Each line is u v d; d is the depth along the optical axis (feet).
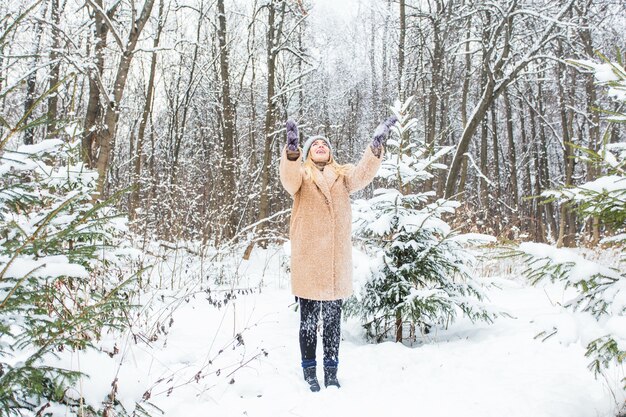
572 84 58.85
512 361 10.28
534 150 71.36
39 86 29.43
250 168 53.26
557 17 36.24
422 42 47.32
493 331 12.74
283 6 37.40
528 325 12.73
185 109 53.52
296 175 9.46
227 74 41.75
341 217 9.82
